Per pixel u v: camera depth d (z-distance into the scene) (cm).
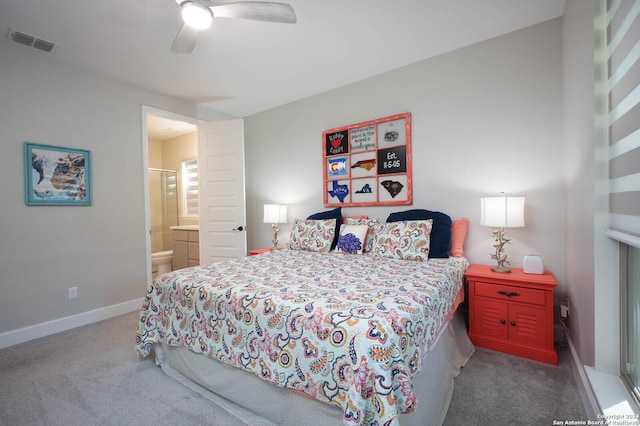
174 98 346
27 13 192
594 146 139
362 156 309
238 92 336
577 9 167
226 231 366
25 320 233
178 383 169
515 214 201
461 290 212
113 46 234
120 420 139
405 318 112
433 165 267
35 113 240
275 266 209
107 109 286
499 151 235
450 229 241
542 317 184
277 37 229
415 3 194
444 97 260
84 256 269
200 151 376
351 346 102
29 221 237
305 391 114
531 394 152
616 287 136
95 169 277
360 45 244
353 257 242
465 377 169
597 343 140
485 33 231
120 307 293
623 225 121
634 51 108
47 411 145
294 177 369
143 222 313
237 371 143
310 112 350
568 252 199
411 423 112
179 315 171
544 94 217
